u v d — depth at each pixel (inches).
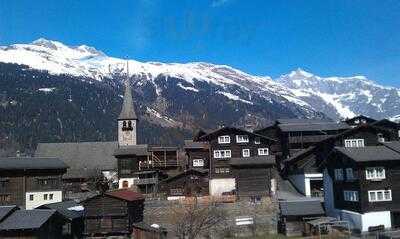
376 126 3398.1
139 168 4347.9
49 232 2400.3
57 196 3467.0
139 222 2748.5
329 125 4138.8
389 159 2472.9
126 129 5359.3
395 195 2481.5
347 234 2365.9
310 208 2659.9
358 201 2472.9
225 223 2652.6
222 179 3767.2
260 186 3297.2
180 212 2721.5
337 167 2684.5
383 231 2335.1
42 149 5147.6
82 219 2719.0
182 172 3742.6
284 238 2477.9
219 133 3853.3
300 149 4018.2
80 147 5177.2
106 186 4052.7
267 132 4377.5
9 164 3358.8
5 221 2282.2
